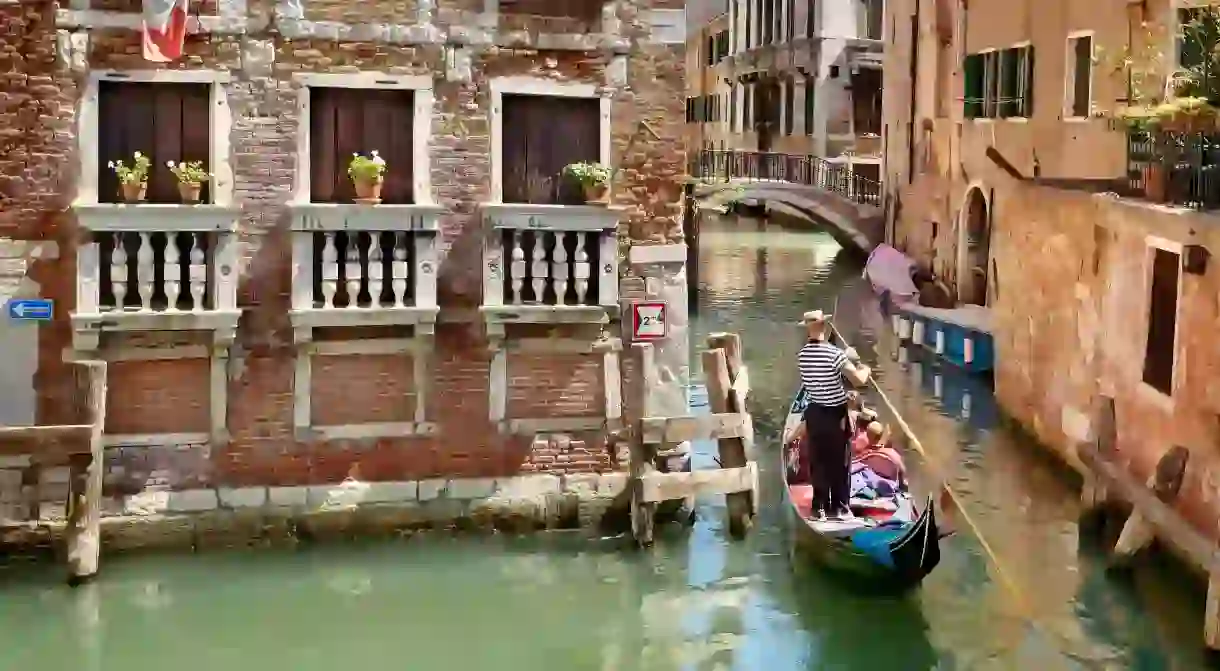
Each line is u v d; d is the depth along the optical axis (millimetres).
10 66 10094
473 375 11078
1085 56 16766
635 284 11328
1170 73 13219
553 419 11242
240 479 10766
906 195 27297
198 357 10578
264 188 10531
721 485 11289
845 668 9398
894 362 20516
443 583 10664
